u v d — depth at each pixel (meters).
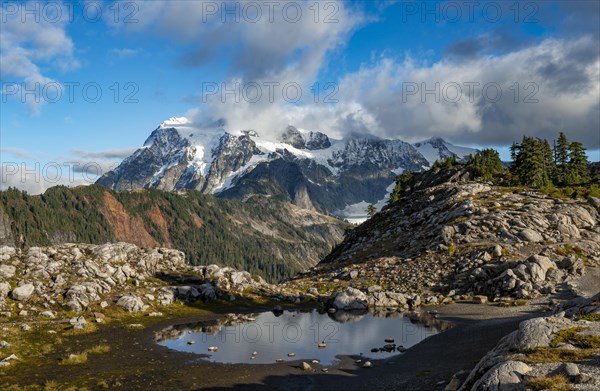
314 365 36.19
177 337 46.72
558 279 60.94
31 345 41.44
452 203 107.81
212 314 59.25
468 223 86.62
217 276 74.25
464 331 44.12
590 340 23.20
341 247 138.50
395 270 79.94
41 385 31.30
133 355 39.47
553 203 93.25
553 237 77.75
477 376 23.25
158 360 37.94
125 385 31.41
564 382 18.84
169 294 63.16
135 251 75.19
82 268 61.81
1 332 43.91
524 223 82.25
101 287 59.25
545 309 50.88
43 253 64.12
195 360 37.94
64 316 51.12
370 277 80.69
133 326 50.78
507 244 76.94
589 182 137.88
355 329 49.91
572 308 34.00
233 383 31.88
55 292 55.16
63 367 35.66
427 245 88.75
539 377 19.48
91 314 53.00
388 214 133.50
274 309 63.34
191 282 70.62
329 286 80.25
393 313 58.94
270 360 37.88
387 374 32.50
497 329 42.41
